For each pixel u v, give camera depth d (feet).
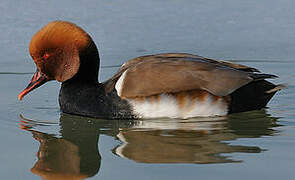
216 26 50.83
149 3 56.75
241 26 50.85
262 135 29.66
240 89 32.42
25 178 24.52
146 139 29.32
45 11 53.16
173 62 32.50
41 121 33.22
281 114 33.78
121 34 48.75
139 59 34.94
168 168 24.94
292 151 26.86
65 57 33.35
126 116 32.37
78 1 56.80
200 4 56.49
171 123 31.91
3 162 26.32
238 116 32.76
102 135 30.32
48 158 26.99
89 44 33.42
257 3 56.65
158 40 47.80
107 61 44.32
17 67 43.57
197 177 23.75
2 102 36.76
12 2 56.03
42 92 39.45
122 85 32.27
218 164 25.27
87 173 24.97
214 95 31.78
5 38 47.57
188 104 31.76
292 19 51.98
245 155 26.40
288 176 23.67
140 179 23.72
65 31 33.04
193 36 48.75
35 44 33.12
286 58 44.50
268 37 48.62
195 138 29.25
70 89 33.86
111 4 56.08
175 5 56.13
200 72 31.89
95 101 33.06
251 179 23.43
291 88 38.93
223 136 29.60
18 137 30.14
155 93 31.50
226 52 45.52
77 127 31.96
